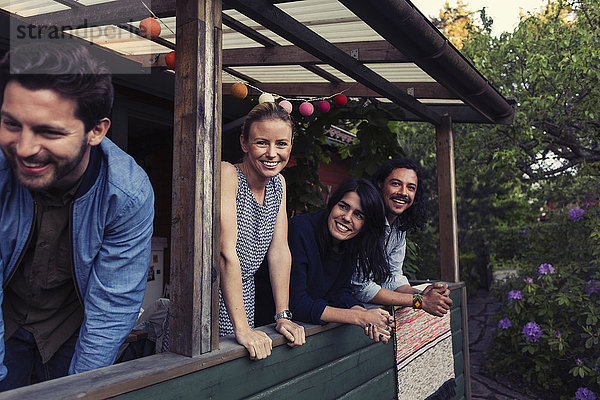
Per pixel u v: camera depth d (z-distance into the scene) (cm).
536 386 518
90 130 118
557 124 745
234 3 202
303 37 246
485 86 345
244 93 270
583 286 536
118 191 133
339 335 224
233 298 171
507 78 793
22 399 112
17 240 131
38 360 159
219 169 161
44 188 116
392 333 274
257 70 377
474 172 853
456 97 358
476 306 872
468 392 396
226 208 171
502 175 830
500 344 569
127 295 143
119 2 220
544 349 529
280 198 206
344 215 213
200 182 153
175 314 155
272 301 219
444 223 423
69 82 108
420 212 293
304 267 214
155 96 420
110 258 139
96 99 115
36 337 150
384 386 263
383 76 363
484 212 1052
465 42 903
